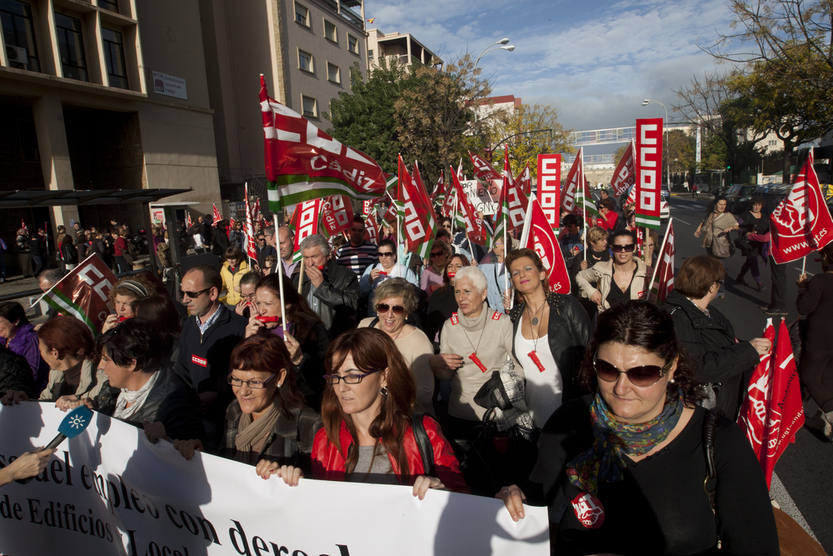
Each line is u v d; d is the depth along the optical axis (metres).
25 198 8.33
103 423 2.43
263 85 3.16
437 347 4.61
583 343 3.14
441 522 1.81
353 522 1.93
